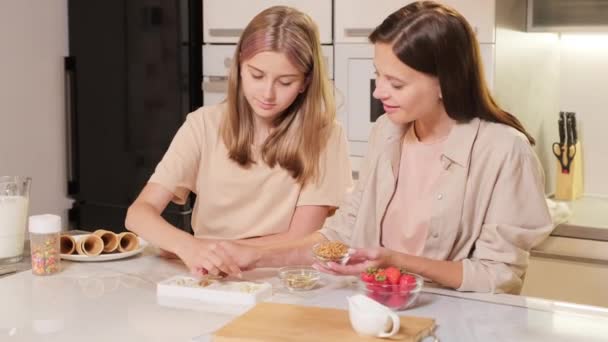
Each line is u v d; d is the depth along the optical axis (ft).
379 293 5.30
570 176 11.43
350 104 11.26
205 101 12.22
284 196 7.55
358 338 4.71
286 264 6.53
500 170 5.97
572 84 11.73
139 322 5.27
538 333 4.98
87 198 13.11
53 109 12.92
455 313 5.37
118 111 12.59
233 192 7.56
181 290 5.83
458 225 6.13
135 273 6.52
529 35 11.05
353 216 6.79
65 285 6.17
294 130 7.39
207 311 5.50
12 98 12.23
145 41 12.21
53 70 12.84
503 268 5.90
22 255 7.11
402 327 4.91
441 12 5.73
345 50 11.18
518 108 10.81
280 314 5.14
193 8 12.14
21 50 12.28
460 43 5.76
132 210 7.23
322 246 5.77
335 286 6.06
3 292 5.98
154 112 12.29
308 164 7.42
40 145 12.75
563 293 10.16
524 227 5.99
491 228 5.96
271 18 6.77
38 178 12.76
